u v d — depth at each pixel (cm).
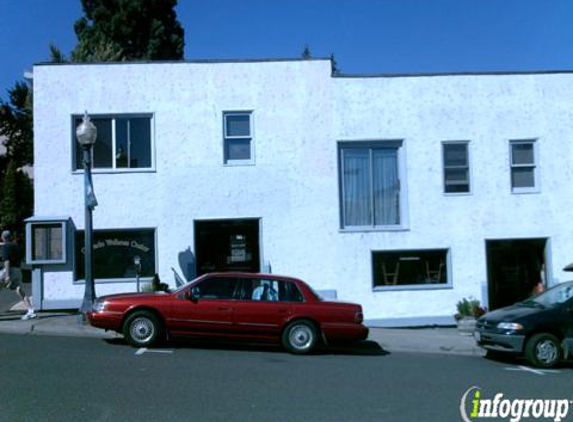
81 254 1684
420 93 1806
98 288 1669
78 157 1708
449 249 1792
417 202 1791
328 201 1758
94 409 778
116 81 1717
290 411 800
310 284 1738
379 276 1784
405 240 1778
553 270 1806
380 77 1797
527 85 1833
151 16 3547
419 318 1762
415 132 1800
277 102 1759
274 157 1748
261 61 1759
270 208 1739
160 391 886
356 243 1762
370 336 1538
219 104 1741
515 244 1827
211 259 1725
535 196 1819
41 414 748
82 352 1172
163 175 1712
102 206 1691
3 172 3516
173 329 1245
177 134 1725
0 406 781
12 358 1091
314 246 1747
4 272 1508
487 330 1282
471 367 1197
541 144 1825
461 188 1814
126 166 1714
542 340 1216
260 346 1355
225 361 1141
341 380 1006
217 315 1250
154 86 1727
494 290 1816
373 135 1784
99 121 1717
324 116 1770
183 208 1712
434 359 1290
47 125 1692
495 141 1819
